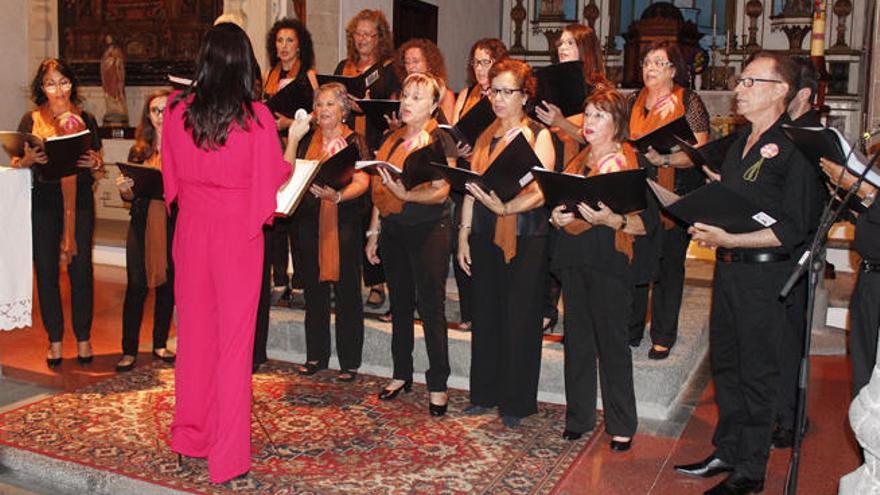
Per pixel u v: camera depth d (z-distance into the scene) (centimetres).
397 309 441
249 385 345
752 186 317
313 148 451
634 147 400
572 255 369
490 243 397
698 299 584
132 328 488
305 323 486
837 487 347
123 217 927
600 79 435
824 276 653
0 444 380
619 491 341
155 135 477
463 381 475
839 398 465
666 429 411
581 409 390
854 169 272
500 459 372
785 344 380
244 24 861
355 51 546
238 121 321
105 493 353
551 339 484
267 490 338
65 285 701
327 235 448
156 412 424
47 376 480
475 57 480
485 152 395
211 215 333
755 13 1136
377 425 411
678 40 1060
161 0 949
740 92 319
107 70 941
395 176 396
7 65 991
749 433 332
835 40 1105
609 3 1188
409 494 336
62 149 432
